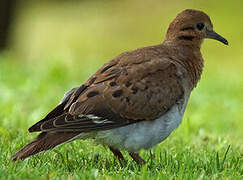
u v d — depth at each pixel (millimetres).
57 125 9727
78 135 9906
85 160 10727
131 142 10305
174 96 10586
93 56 37188
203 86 21891
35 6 45688
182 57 11383
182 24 11789
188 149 11867
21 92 18219
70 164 10273
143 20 43250
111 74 10359
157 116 10383
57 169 9844
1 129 12461
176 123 10766
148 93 10289
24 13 41625
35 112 15438
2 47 31656
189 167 10180
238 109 18641
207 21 12023
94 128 9938
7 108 15422
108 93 10109
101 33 41781
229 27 40125
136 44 40031
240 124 16812
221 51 37688
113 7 46281
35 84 19156
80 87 10312
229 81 23000
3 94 17359
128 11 45188
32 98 17984
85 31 42000
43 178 8836
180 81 10766
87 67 23969
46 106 16922
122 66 10508
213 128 15992
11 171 9188
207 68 29516
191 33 11758
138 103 10195
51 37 40594
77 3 47562
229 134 14703
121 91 10156
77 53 37812
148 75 10422
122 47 39406
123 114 10109
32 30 41281
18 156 9453
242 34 39375
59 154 10898
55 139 9719
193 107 19234
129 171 9797
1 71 20562
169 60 10891
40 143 9633
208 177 9672
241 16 41625
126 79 10273
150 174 9688
